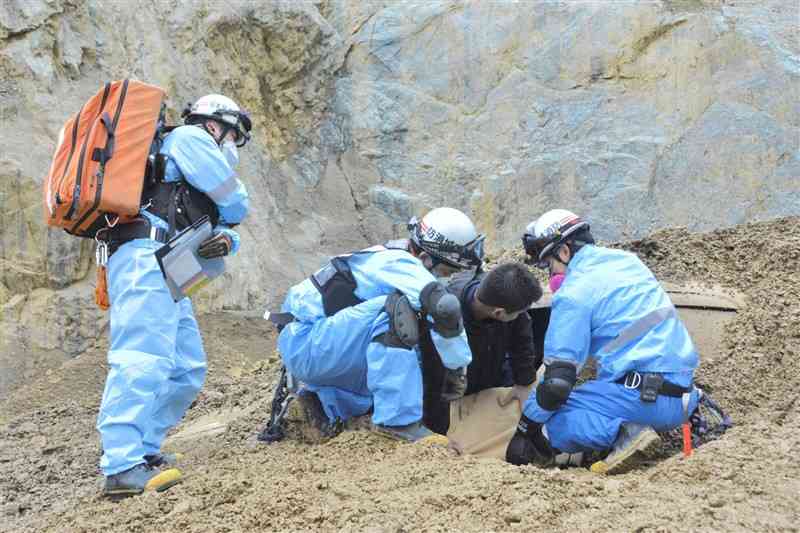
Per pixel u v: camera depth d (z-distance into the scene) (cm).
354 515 375
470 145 1592
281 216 1498
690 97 1492
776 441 433
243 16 1476
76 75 1155
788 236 676
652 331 470
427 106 1638
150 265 464
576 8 1608
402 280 465
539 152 1540
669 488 390
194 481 446
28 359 1011
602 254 488
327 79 1653
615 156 1487
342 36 1709
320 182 1606
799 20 1505
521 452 474
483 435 503
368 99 1655
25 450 706
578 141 1527
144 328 459
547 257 499
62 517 441
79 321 1046
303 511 390
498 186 1530
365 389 500
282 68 1566
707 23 1512
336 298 488
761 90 1444
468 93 1633
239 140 524
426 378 488
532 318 592
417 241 496
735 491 379
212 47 1417
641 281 480
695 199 1421
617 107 1531
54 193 455
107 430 451
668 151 1464
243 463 476
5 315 1020
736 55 1477
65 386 976
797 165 1384
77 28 1172
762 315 583
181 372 508
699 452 434
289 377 527
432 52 1664
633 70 1541
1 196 1024
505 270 471
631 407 462
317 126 1642
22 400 952
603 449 467
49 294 1043
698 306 607
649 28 1541
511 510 366
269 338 1155
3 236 1029
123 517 411
